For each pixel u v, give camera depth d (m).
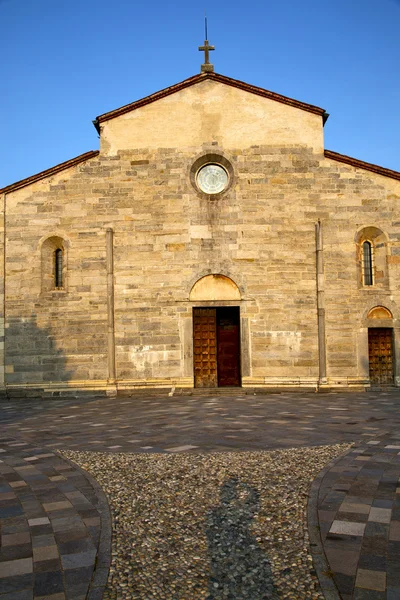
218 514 7.46
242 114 24.78
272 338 23.86
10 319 24.05
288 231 24.34
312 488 8.46
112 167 24.58
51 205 24.48
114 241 24.33
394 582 5.36
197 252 24.19
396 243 24.47
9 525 7.19
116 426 15.38
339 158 24.62
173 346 23.84
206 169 24.78
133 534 6.82
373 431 13.59
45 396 23.55
